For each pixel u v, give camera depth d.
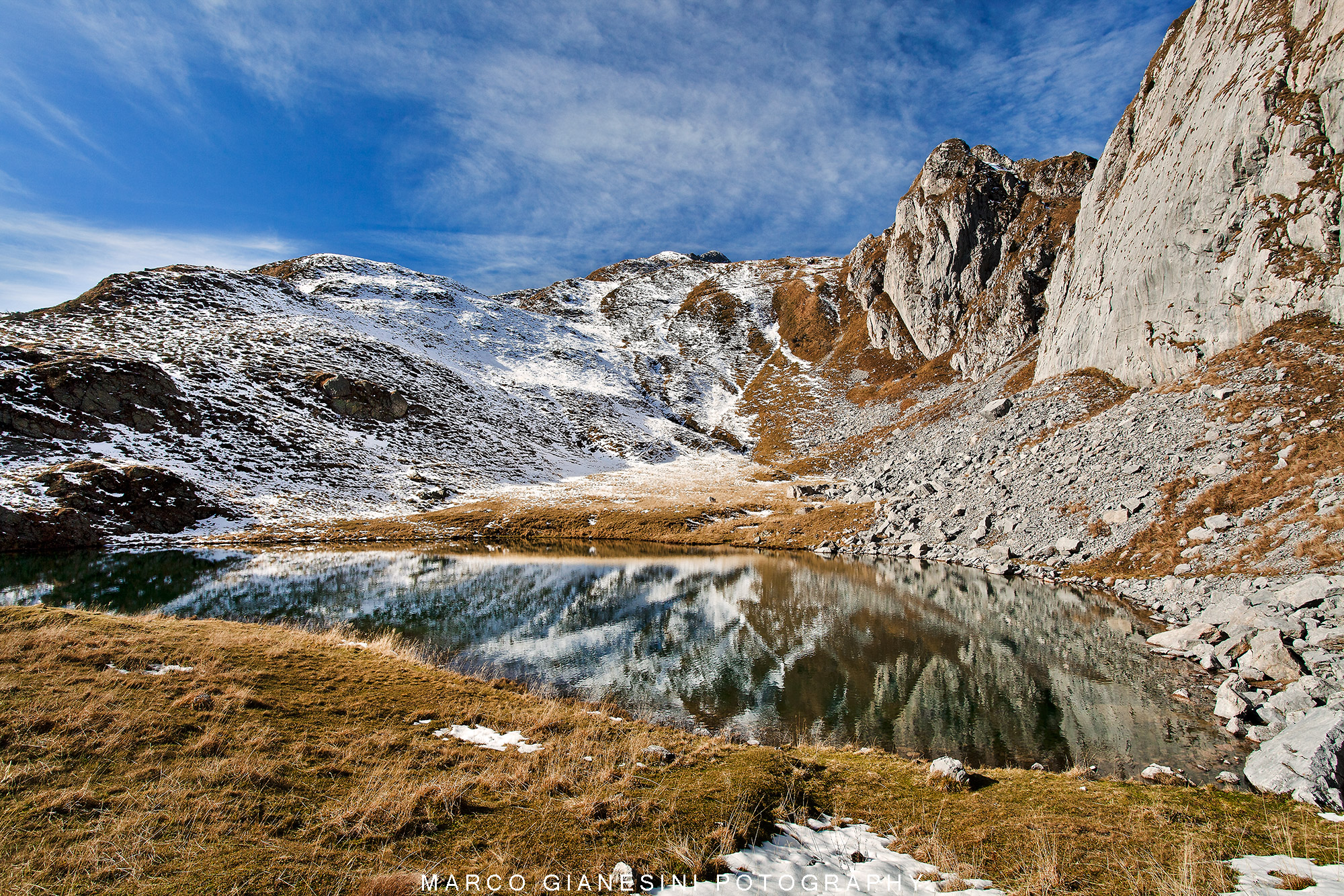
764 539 58.03
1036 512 41.25
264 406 77.12
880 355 129.25
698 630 27.44
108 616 18.30
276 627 21.44
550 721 14.08
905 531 50.19
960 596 32.78
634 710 18.02
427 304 143.88
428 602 32.22
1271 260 43.00
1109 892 7.53
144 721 11.00
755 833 9.02
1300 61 45.34
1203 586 26.41
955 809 10.62
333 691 14.90
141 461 59.75
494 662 22.42
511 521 68.00
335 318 114.44
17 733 9.89
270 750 10.62
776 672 21.72
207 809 8.30
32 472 51.53
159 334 84.88
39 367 60.50
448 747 12.02
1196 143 52.06
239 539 55.34
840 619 29.09
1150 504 34.34
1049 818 10.11
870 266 148.00
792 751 14.34
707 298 181.88
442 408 97.38
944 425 83.38
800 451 104.00
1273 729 15.09
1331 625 19.14
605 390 130.38
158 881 6.76
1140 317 54.31
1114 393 54.22
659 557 50.97
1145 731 15.65
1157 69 67.56
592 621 29.00
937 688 19.78
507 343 138.75
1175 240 51.50
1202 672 19.91
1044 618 27.55
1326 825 9.52
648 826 8.96
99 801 8.31
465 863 7.67
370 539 60.03
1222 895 7.18
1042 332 78.75
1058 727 16.38
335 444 77.62
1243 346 42.97
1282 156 44.62
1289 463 29.88
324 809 8.73
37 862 6.89
